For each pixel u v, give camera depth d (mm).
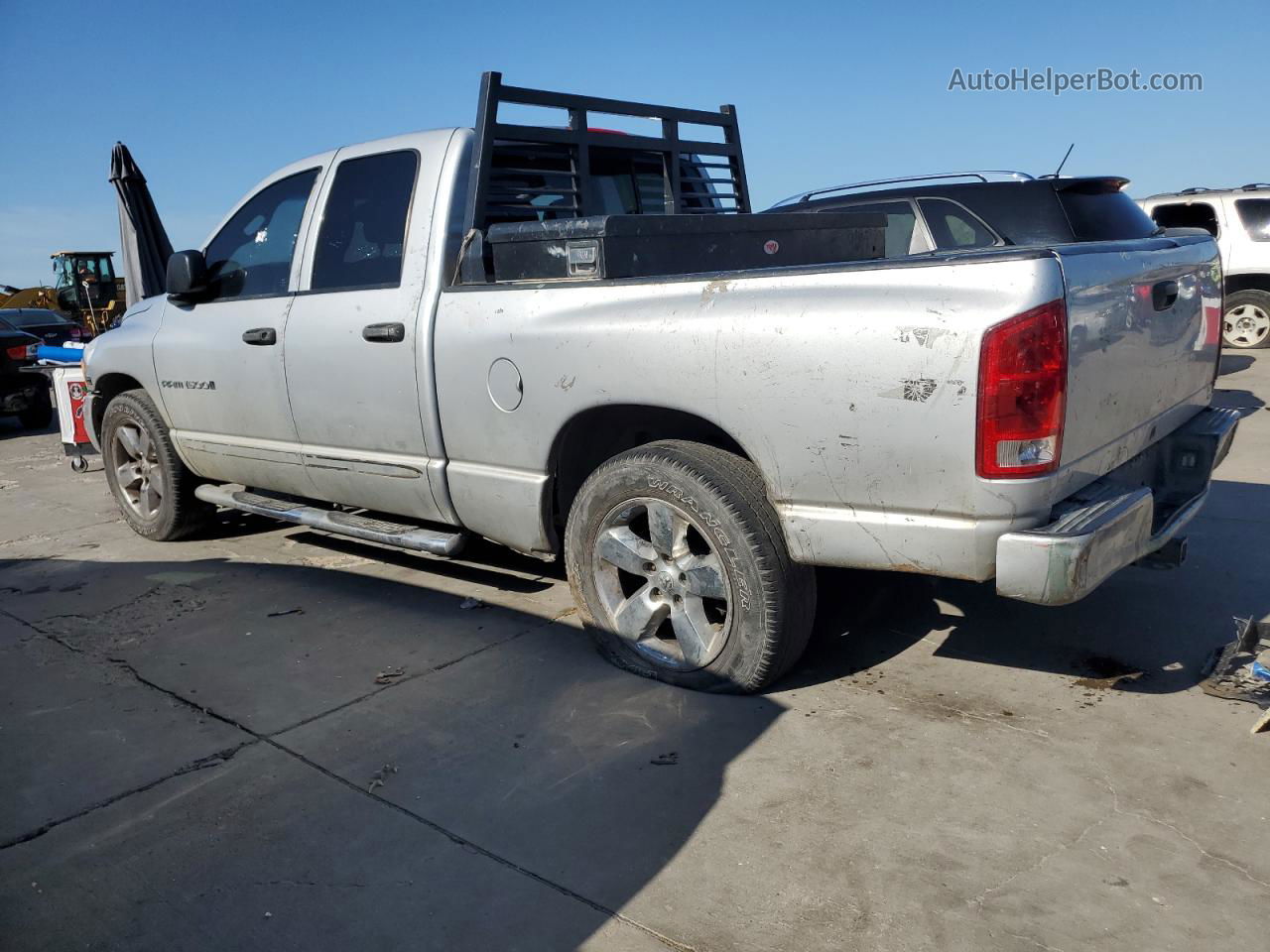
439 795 2930
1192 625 3945
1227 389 9742
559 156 4387
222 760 3195
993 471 2746
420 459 4168
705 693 3488
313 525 4754
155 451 5648
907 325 2807
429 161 4180
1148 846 2559
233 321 4863
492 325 3748
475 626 4246
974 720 3248
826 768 2984
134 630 4402
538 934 2330
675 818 2764
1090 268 2893
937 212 6738
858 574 4551
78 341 19109
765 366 3051
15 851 2748
